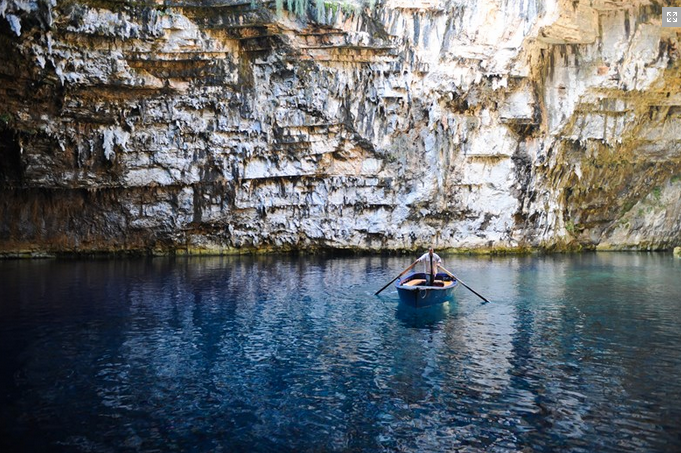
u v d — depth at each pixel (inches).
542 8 934.4
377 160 1069.8
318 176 1081.4
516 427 297.4
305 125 1029.2
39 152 915.4
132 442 278.5
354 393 341.7
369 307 580.7
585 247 1251.8
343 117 1027.3
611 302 609.6
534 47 1006.4
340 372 378.3
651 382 358.3
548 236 1155.3
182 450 272.1
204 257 1045.8
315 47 974.4
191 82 963.3
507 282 748.0
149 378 363.3
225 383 356.8
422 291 563.2
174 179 1011.3
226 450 272.8
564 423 301.4
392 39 979.9
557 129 1071.0
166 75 942.4
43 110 884.6
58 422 298.4
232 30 947.3
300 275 804.0
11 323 493.0
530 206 1130.0
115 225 1024.2
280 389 347.9
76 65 863.1
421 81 1011.9
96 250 1027.3
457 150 1077.8
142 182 996.6
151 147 980.6
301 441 282.5
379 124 1040.8
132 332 470.9
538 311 562.6
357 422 303.1
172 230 1051.9
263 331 480.4
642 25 994.7
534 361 399.9
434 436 288.4
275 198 1077.1
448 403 327.6
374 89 1017.5
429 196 1085.1
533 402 328.2
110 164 959.0
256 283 727.1
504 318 532.4
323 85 1008.2
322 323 509.7
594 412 314.2
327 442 281.9
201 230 1076.5
